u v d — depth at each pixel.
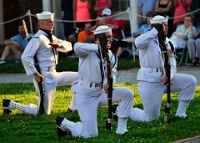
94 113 20.47
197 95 28.30
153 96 22.62
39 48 24.95
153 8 40.94
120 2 44.53
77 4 41.81
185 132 21.03
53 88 25.25
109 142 19.81
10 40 41.06
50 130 22.28
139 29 39.97
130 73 35.53
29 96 29.86
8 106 25.47
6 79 36.16
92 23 42.97
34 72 24.73
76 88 20.61
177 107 25.80
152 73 22.55
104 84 20.05
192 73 34.47
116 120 23.25
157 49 22.42
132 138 20.34
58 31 45.25
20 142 20.66
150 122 22.55
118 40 39.25
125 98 20.44
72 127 20.80
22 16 41.78
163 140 20.05
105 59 20.09
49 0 43.69
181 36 37.56
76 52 20.12
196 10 39.12
